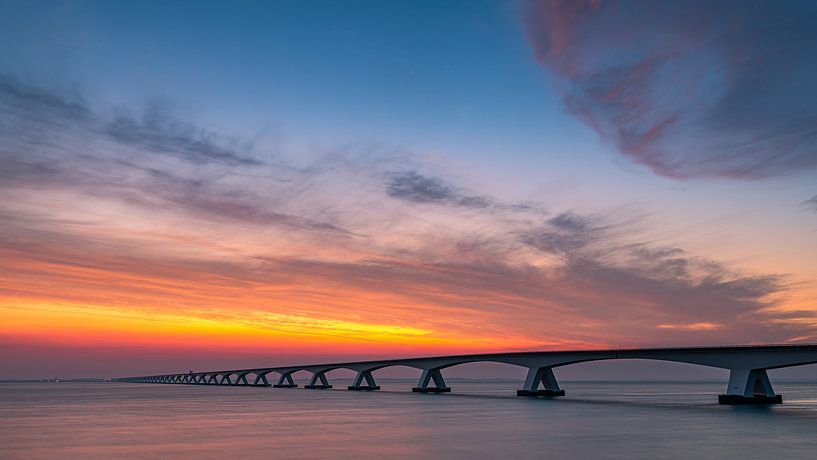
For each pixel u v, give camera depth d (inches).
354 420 3058.6
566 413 3486.7
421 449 1929.1
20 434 2422.5
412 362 7736.2
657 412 3496.6
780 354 3784.5
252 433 2425.0
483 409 3929.6
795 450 1862.7
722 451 1849.2
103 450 1935.3
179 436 2321.6
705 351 4202.8
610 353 4857.3
